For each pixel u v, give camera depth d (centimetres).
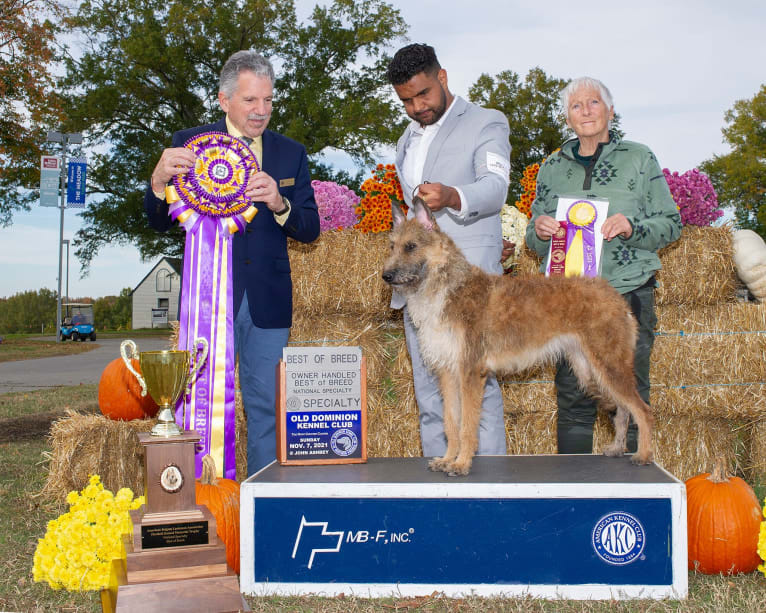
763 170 3378
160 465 301
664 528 320
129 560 287
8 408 953
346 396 394
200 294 423
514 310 379
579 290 382
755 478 567
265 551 333
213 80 2900
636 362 421
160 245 3072
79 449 502
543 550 323
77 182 2634
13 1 1459
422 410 455
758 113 3450
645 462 371
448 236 391
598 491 321
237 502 374
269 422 430
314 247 573
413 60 401
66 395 1105
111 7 2822
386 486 328
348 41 2995
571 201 418
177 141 452
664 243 418
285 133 2736
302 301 570
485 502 325
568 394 445
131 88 2742
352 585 328
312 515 331
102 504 328
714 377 553
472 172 423
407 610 309
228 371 426
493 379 434
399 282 380
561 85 3422
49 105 1570
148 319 6725
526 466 369
